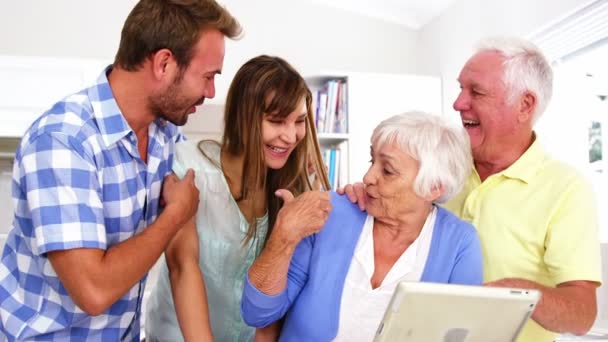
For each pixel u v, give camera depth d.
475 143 1.67
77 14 3.72
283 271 1.27
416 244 1.36
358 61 4.12
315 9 4.08
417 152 1.28
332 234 1.37
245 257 1.67
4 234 3.51
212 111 3.82
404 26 4.20
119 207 1.31
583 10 2.63
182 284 1.48
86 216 1.19
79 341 1.29
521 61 1.57
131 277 1.20
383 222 1.37
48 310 1.26
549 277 1.52
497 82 1.58
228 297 1.69
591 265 1.43
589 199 1.49
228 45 3.94
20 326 1.26
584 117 2.95
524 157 1.60
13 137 3.22
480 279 1.36
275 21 4.02
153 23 1.24
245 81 1.58
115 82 1.29
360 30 4.14
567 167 1.56
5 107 3.15
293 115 1.58
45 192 1.16
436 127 1.30
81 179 1.19
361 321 1.33
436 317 0.98
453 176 1.31
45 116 1.23
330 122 3.58
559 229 1.47
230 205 1.64
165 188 1.37
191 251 1.52
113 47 3.74
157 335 1.74
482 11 3.41
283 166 1.71
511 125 1.60
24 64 3.18
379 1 3.96
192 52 1.27
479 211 1.63
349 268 1.34
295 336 1.34
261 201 1.67
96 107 1.26
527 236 1.53
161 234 1.27
